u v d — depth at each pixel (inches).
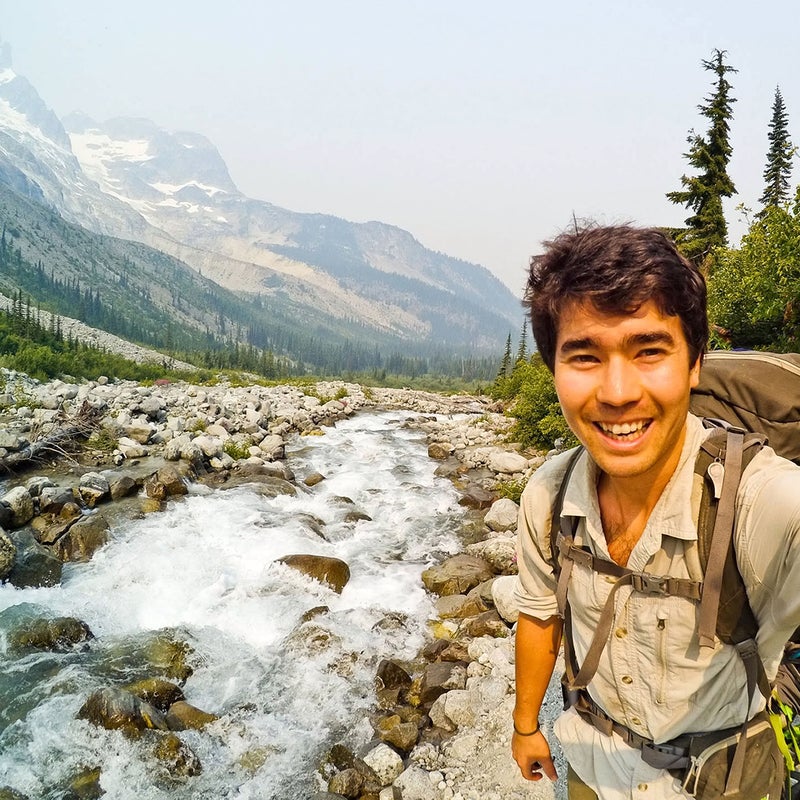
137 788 161.5
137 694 193.2
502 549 309.1
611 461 48.1
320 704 199.2
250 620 249.8
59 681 201.2
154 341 6560.0
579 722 65.6
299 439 648.4
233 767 171.9
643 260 44.5
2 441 395.5
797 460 78.9
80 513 329.4
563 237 50.8
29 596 252.4
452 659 219.8
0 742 173.2
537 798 143.9
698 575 48.0
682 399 46.8
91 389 685.3
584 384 48.1
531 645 69.8
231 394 907.4
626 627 52.6
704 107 743.7
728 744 53.7
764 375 80.4
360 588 283.6
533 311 52.4
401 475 503.8
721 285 349.1
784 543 42.6
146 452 448.8
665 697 52.8
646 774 57.4
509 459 519.8
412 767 160.7
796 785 63.1
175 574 281.3
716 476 46.9
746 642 48.8
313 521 357.4
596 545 53.9
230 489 401.7
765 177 1103.0
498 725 171.9
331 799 153.8
